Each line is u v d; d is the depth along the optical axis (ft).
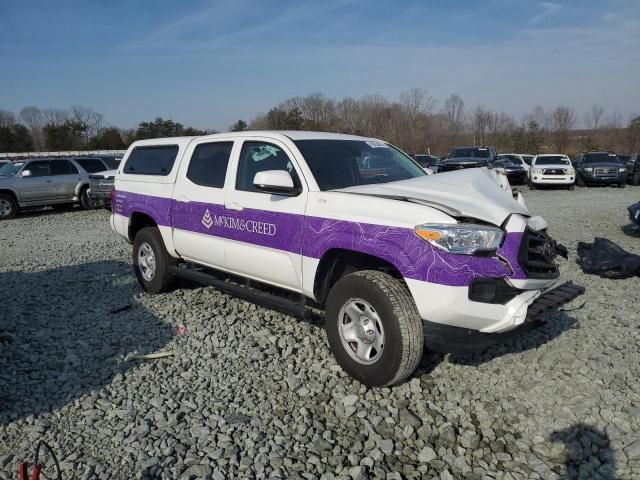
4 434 11.03
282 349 15.03
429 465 9.96
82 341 15.87
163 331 16.57
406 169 16.26
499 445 10.48
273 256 14.83
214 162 17.38
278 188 13.78
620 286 20.40
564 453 10.23
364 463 9.96
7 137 208.95
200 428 11.08
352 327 12.75
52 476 9.65
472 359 13.94
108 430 11.10
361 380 12.59
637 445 10.28
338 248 12.93
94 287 22.04
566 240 30.81
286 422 11.35
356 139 16.65
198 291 20.74
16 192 49.57
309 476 9.61
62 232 40.01
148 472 9.73
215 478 9.55
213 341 15.60
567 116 183.21
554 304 12.07
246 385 12.96
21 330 16.93
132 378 13.44
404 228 11.62
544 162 75.77
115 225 22.00
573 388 12.45
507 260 11.43
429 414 11.53
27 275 24.63
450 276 10.98
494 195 12.79
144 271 20.79
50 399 12.46
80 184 54.19
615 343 14.79
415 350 11.62
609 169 72.69
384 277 12.14
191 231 17.85
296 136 15.52
